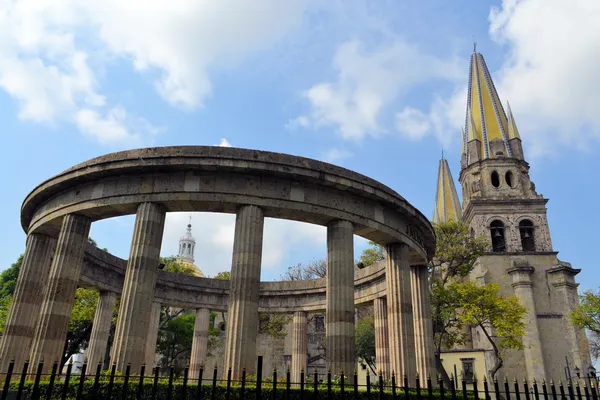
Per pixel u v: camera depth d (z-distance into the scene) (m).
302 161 22.58
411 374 24.20
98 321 32.03
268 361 58.00
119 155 22.38
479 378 54.28
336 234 23.36
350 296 22.58
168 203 22.11
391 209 25.95
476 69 77.00
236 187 22.08
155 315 36.53
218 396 16.80
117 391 16.00
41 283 25.64
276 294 40.50
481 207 66.00
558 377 55.06
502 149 69.44
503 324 38.38
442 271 45.22
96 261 31.34
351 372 21.36
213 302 39.50
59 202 24.36
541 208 65.19
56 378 17.61
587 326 45.12
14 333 23.86
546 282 60.81
